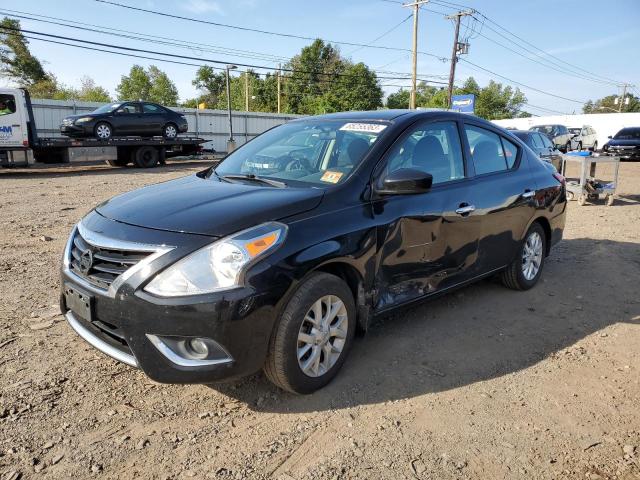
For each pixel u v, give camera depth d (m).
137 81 69.06
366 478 2.46
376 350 3.78
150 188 3.75
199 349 2.72
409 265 3.67
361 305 3.37
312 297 2.96
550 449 2.72
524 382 3.41
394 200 3.55
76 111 26.67
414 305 3.90
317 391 3.19
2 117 16.81
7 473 2.41
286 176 3.68
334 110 59.97
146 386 3.21
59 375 3.30
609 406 3.15
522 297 5.03
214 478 2.43
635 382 3.45
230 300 2.65
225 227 2.80
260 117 35.72
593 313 4.68
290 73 72.56
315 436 2.77
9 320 4.12
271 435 2.77
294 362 2.95
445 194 3.94
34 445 2.62
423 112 4.15
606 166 22.80
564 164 11.91
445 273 4.04
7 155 17.14
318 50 74.19
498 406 3.11
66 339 3.82
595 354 3.86
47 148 18.34
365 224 3.28
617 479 2.50
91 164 23.22
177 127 22.08
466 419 2.96
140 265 2.71
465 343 3.96
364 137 3.76
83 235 3.08
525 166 5.04
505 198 4.52
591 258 6.57
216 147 33.75
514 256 4.90
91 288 2.86
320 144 3.89
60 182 14.74
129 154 21.11
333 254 3.04
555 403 3.16
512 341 4.03
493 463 2.60
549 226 5.29
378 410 3.02
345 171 3.47
